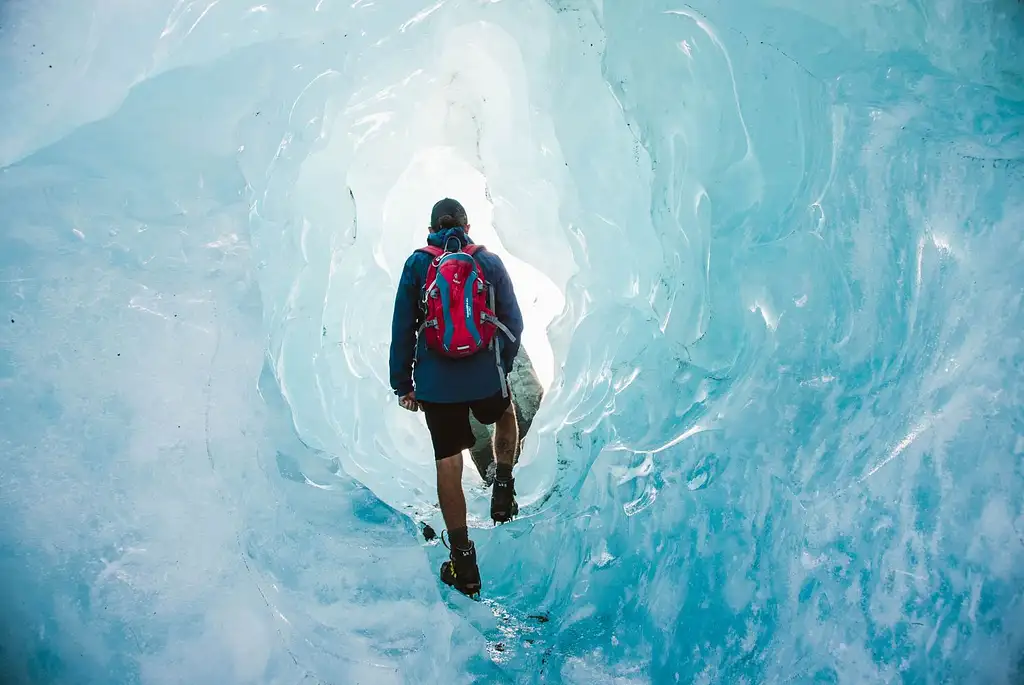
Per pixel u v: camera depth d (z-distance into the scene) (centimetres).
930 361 274
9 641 261
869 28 313
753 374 295
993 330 269
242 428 311
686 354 317
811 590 267
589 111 352
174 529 278
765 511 282
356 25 361
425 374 322
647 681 276
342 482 356
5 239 298
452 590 337
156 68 334
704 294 312
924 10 313
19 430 277
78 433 280
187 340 301
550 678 287
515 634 313
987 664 246
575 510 348
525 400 446
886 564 262
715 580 281
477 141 402
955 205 279
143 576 270
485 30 370
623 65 330
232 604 274
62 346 288
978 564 254
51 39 336
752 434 291
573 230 374
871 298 284
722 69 309
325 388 389
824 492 276
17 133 323
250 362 319
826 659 258
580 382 373
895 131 290
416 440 455
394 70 376
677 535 296
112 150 318
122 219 309
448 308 314
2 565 264
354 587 312
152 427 287
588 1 339
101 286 298
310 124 352
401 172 423
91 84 332
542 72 361
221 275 314
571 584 324
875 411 277
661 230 333
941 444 266
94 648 261
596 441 350
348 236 389
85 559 268
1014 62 311
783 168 300
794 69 300
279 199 345
